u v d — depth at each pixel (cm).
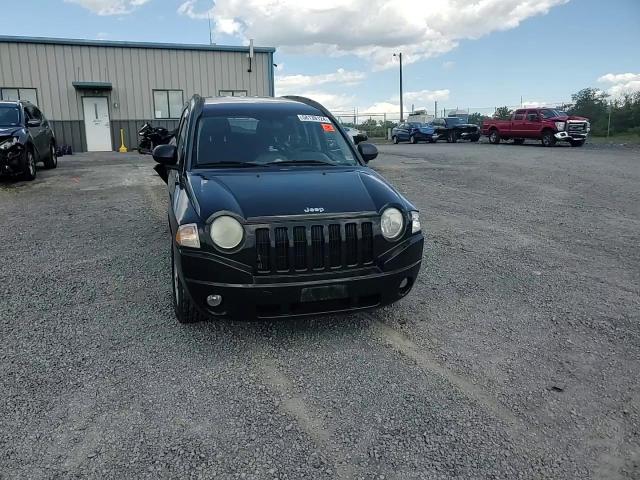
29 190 1064
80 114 2483
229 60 2656
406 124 3656
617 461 262
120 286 505
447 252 623
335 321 426
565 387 329
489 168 1418
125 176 1294
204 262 351
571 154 1884
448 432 284
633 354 371
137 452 267
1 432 281
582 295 485
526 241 673
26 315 435
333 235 362
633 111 3525
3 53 2338
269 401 312
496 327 416
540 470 256
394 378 338
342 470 255
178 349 377
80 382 332
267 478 249
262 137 484
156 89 2567
